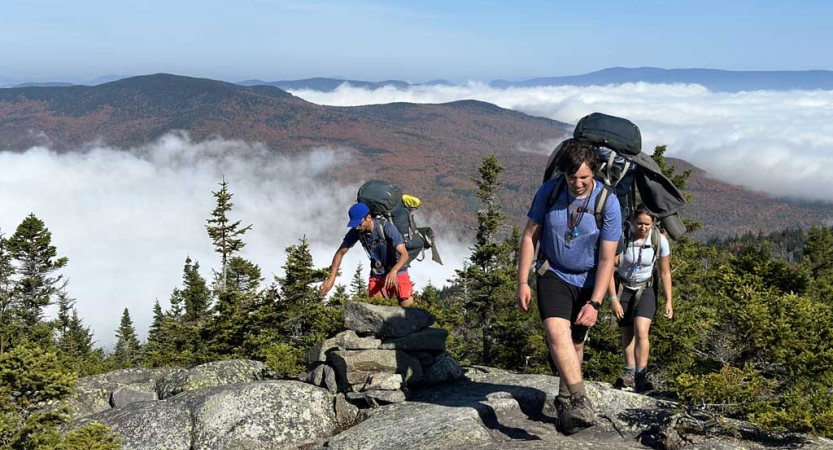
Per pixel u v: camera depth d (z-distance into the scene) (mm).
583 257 4762
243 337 22391
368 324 7188
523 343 24875
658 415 5645
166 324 31484
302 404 6793
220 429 6496
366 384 6883
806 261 39156
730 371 5691
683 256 25375
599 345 16797
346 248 7684
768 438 5363
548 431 5516
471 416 5543
